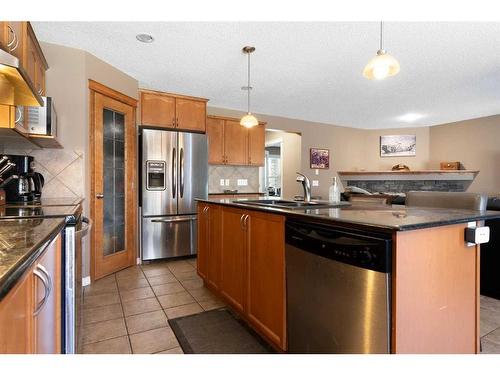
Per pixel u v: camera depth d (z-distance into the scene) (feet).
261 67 11.08
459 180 20.34
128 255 11.63
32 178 8.48
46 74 9.13
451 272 4.35
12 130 6.33
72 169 9.52
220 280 7.97
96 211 10.14
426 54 9.88
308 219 4.91
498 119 18.43
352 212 5.20
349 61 10.51
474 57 10.13
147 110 12.51
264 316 5.95
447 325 4.28
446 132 21.13
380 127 22.75
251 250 6.44
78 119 9.57
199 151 13.32
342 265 4.14
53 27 8.26
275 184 28.27
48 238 3.14
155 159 12.23
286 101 15.66
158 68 11.16
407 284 3.75
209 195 15.74
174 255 12.66
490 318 7.36
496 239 8.50
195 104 13.65
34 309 2.89
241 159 16.42
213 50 9.65
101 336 6.42
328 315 4.37
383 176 22.58
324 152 21.18
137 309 7.80
